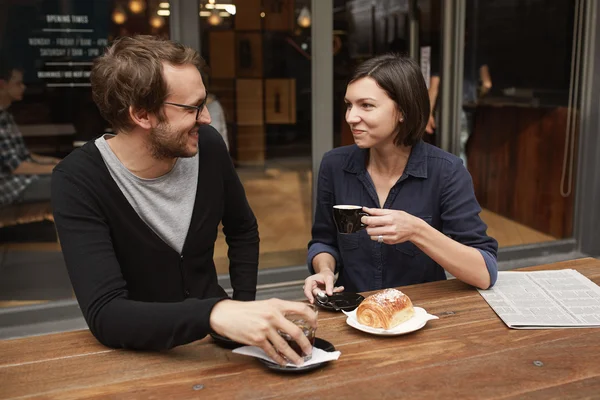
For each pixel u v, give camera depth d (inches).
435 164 70.3
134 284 58.9
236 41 141.6
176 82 50.6
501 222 174.1
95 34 128.9
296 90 148.7
